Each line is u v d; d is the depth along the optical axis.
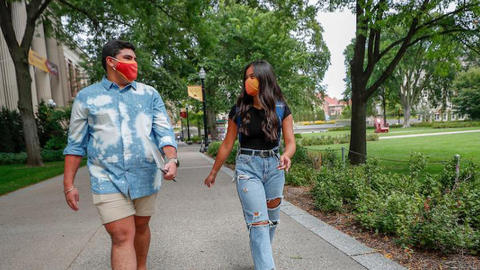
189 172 9.08
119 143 1.84
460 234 2.65
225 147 2.29
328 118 107.50
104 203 1.82
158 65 21.12
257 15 14.80
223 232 3.59
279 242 3.13
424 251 2.81
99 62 15.09
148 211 2.05
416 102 50.62
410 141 19.48
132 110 1.91
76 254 3.04
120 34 14.66
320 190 4.46
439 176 4.65
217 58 14.98
